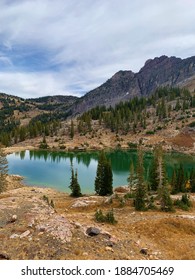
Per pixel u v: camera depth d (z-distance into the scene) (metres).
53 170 103.25
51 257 16.84
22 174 94.31
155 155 67.75
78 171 102.06
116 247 19.70
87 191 71.50
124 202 43.81
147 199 43.91
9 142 196.00
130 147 173.50
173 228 27.69
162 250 21.31
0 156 60.72
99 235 20.89
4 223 22.59
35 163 121.06
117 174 97.38
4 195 54.31
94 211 40.56
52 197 57.53
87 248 18.52
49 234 19.47
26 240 18.77
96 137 196.25
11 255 16.84
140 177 42.09
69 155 150.25
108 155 148.00
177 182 65.19
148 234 25.55
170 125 195.75
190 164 121.94
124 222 30.66
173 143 169.25
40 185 77.94
